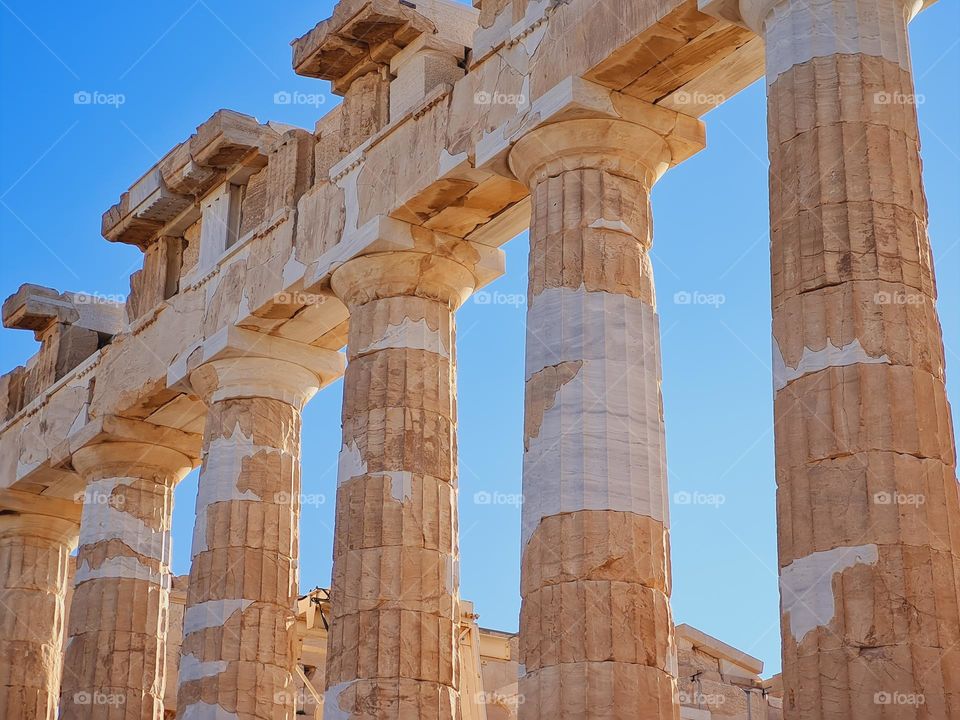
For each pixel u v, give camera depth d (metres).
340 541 24.50
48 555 36.16
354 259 25.64
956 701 15.40
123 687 31.02
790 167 18.17
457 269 25.88
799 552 16.48
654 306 22.11
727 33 21.06
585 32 22.27
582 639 19.73
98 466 32.50
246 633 27.20
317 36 26.48
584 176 22.25
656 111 22.59
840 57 18.27
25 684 34.91
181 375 29.62
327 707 23.58
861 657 15.61
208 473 28.41
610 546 20.22
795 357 17.31
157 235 32.22
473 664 38.50
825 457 16.62
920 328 17.16
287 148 28.56
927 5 19.52
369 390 25.08
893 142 17.97
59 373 35.12
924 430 16.64
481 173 24.03
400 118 25.58
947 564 16.06
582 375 21.12
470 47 26.12
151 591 31.95
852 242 17.38
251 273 28.36
